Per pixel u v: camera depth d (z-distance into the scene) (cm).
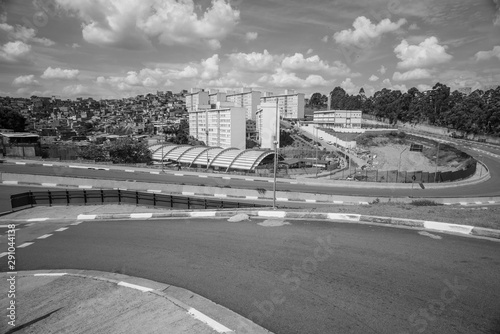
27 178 3044
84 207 1841
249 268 799
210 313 603
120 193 1992
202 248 976
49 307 682
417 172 5659
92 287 760
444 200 3416
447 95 12050
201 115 12812
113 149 5800
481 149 7900
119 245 1070
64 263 935
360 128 12006
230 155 6259
